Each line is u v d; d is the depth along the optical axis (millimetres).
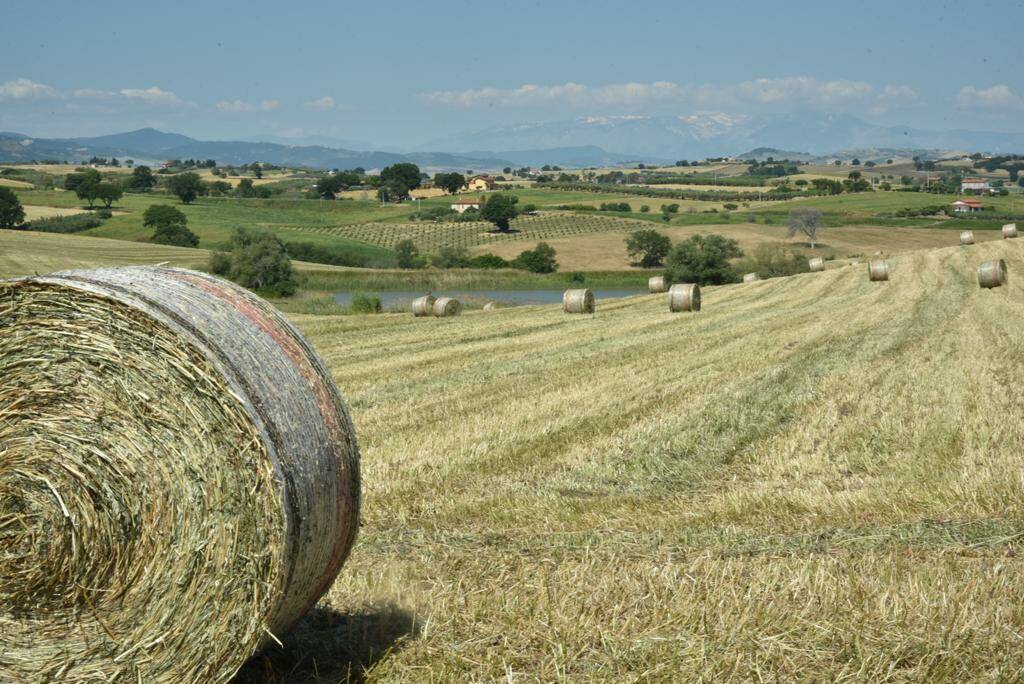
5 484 4957
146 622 4777
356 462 5484
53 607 4883
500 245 114750
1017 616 5773
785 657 5348
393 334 25766
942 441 10891
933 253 46719
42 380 4930
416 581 6754
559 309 35156
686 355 19125
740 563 6922
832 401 13641
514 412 13375
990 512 8148
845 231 113188
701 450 11023
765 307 30953
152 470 4801
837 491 9086
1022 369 15609
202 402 4738
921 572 6625
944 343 19328
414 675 5336
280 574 4715
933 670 5207
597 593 6289
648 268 92562
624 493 9344
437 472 10188
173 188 157000
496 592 6383
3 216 113688
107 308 4836
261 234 67250
